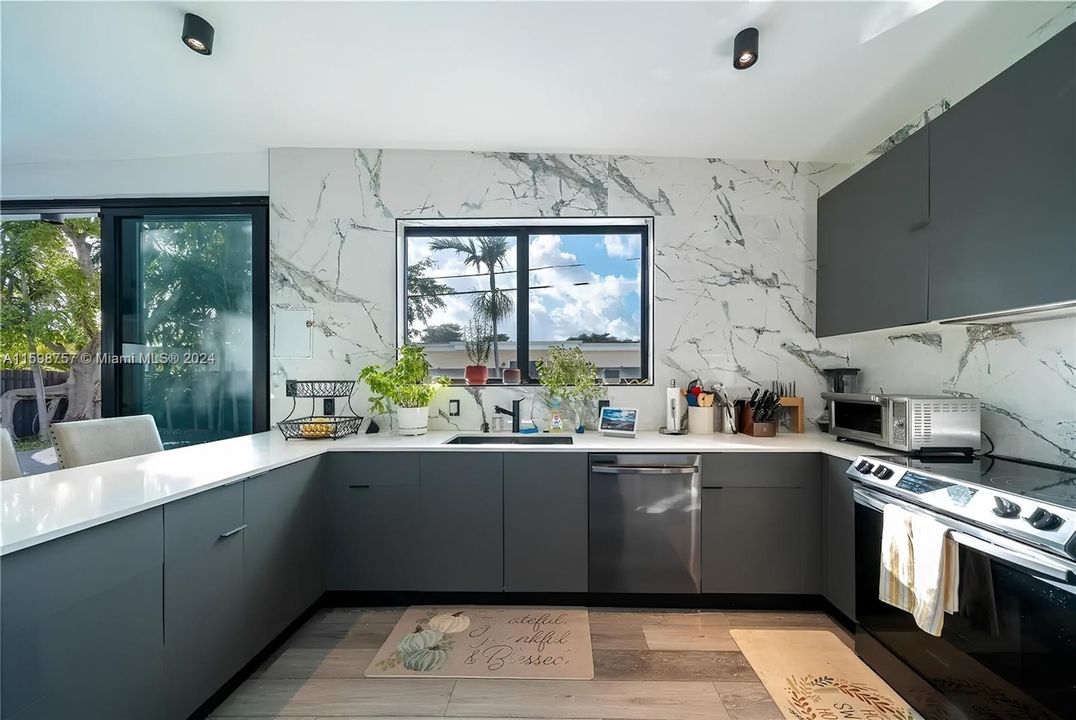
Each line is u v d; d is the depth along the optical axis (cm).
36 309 264
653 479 207
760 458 206
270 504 169
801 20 156
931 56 174
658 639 185
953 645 129
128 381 268
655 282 263
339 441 222
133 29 162
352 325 264
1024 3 147
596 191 263
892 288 189
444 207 263
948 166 158
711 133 235
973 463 161
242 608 153
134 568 113
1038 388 162
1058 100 120
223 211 269
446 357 280
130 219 269
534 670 165
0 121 221
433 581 208
